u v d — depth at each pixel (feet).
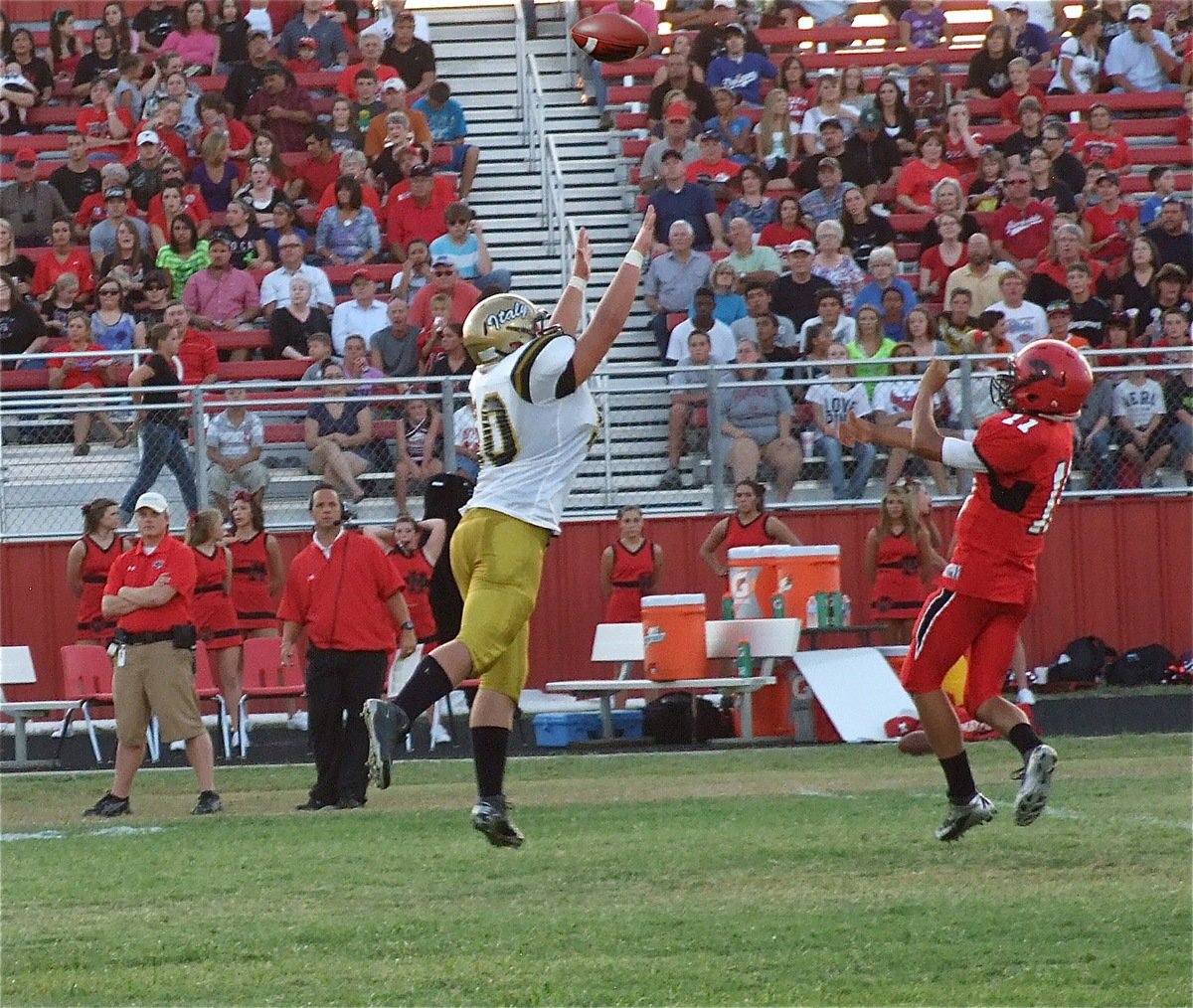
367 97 190.90
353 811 91.40
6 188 181.57
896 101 187.93
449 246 171.22
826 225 164.25
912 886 64.80
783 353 153.89
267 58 192.95
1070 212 176.35
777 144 185.06
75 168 185.68
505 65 206.80
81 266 172.86
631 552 138.92
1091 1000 49.01
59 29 211.61
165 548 93.56
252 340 165.48
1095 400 150.71
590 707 134.31
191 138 189.26
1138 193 188.03
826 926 58.29
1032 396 65.92
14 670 132.98
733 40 196.44
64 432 146.10
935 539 137.39
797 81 192.34
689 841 75.51
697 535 148.36
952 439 66.23
